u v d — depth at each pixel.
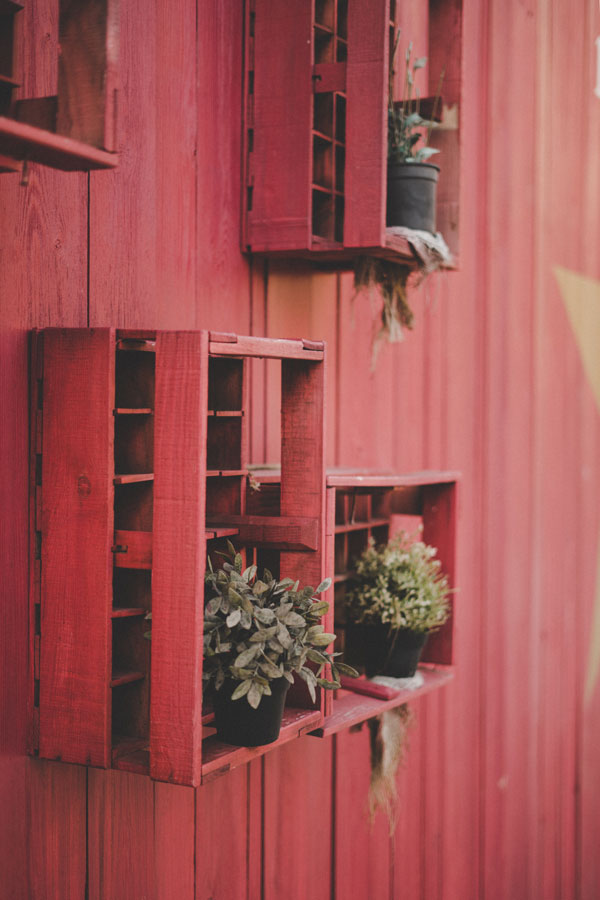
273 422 2.20
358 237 1.99
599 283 4.06
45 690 1.55
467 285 3.07
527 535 3.51
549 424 3.67
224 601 1.51
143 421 1.60
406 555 2.12
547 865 3.75
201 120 1.97
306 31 2.00
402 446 2.73
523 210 3.42
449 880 3.05
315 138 2.09
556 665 3.78
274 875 2.22
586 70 3.91
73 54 1.29
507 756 3.42
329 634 1.60
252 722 1.54
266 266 2.17
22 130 1.13
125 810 1.79
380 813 2.66
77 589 1.52
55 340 1.54
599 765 4.19
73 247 1.66
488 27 3.14
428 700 2.90
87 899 1.70
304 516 1.73
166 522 1.45
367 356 2.55
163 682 1.45
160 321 1.87
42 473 1.54
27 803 1.57
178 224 1.91
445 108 2.32
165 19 1.87
